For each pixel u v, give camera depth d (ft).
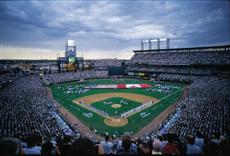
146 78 414.41
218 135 42.34
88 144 16.63
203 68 352.49
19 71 470.39
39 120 131.03
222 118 117.19
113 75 458.91
